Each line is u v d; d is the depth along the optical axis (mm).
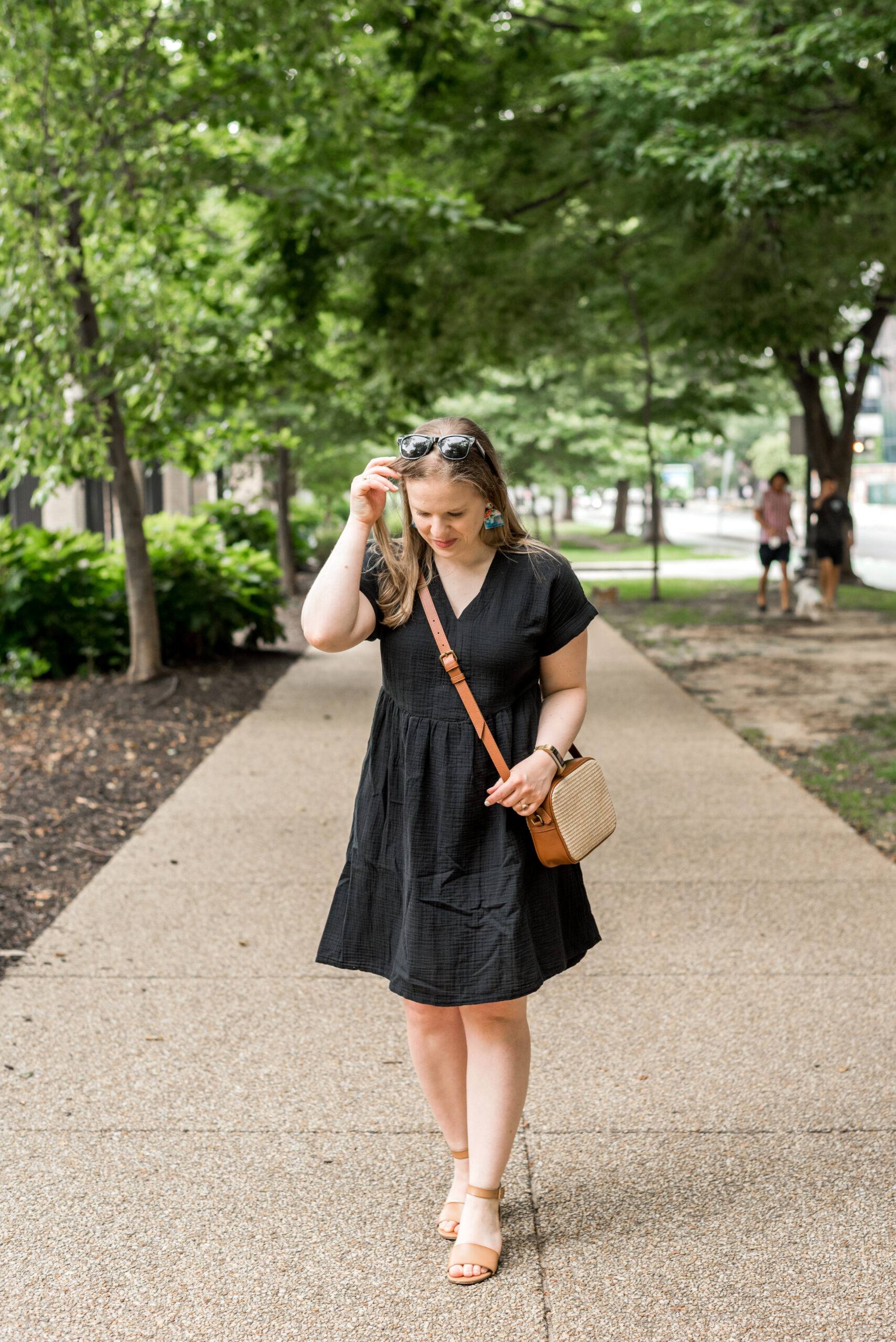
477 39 11922
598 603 18938
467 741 2537
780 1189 2939
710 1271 2629
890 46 8695
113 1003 4047
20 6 7648
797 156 9234
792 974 4246
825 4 9430
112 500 18984
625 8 11906
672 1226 2797
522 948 2523
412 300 12352
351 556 2527
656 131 10344
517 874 2543
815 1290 2555
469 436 2482
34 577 10047
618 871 5449
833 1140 3160
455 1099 2807
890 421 83750
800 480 66375
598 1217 2842
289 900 5098
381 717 2658
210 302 10875
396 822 2617
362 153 9484
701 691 10492
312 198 9453
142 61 8617
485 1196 2670
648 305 16859
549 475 29438
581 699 2670
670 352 21766
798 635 14352
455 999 2529
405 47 10555
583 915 2797
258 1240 2748
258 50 9172
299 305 10914
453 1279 2594
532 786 2514
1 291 7973
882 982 4168
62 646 10492
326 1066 3594
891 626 14922
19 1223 2809
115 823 6301
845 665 11828
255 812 6543
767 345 14594
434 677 2555
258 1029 3854
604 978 4227
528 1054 2732
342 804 6719
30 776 7086
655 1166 3053
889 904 4973
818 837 5961
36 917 4883
